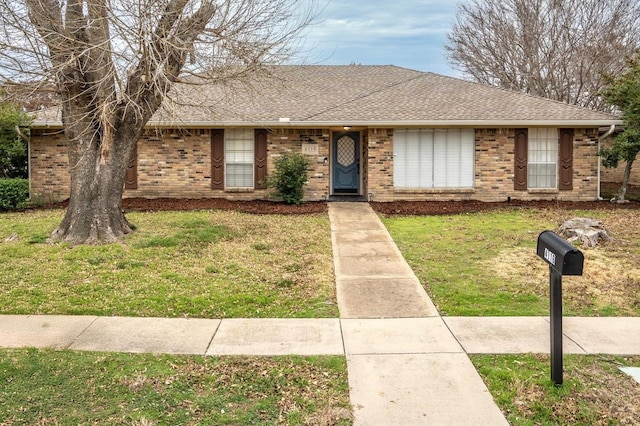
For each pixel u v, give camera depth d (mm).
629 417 3684
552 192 14961
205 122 14266
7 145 15469
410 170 14953
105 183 9508
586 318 5805
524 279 7285
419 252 8977
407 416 3709
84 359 4633
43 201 14703
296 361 4645
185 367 4504
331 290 6887
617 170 19094
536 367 4488
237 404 3885
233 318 5824
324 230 10883
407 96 16297
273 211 13336
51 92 9359
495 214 12930
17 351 4785
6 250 8680
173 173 15070
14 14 8227
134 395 3986
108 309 6039
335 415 3719
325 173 15016
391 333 5363
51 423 3580
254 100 15578
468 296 6594
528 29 27562
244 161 15086
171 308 6098
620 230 10656
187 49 8500
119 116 9438
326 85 17688
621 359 4688
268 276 7430
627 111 13953
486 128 14812
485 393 4039
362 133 16141
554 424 3617
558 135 14852
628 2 24734
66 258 8172
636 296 6520
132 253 8523
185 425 3590
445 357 4730
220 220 11789
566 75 26438
